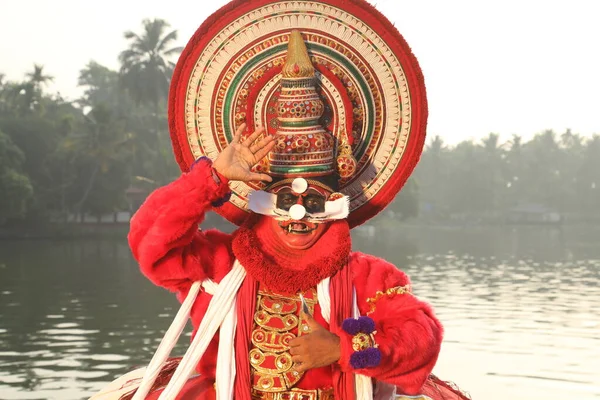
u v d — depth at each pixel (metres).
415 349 3.23
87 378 21.94
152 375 3.35
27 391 20.36
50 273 54.25
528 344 27.11
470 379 21.66
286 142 3.44
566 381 21.53
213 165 3.29
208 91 3.57
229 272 3.44
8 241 89.00
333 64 3.56
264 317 3.39
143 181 102.56
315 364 3.18
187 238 3.32
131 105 125.12
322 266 3.40
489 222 194.12
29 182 83.12
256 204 3.43
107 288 45.38
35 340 28.38
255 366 3.37
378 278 3.45
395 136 3.60
